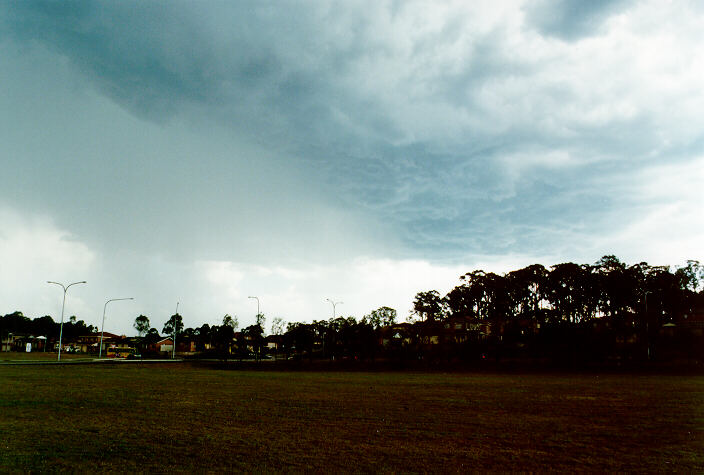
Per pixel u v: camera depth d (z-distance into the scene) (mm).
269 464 10742
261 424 15734
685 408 20344
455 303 109938
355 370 58375
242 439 13289
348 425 15656
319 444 12766
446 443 12992
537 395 25766
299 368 62469
